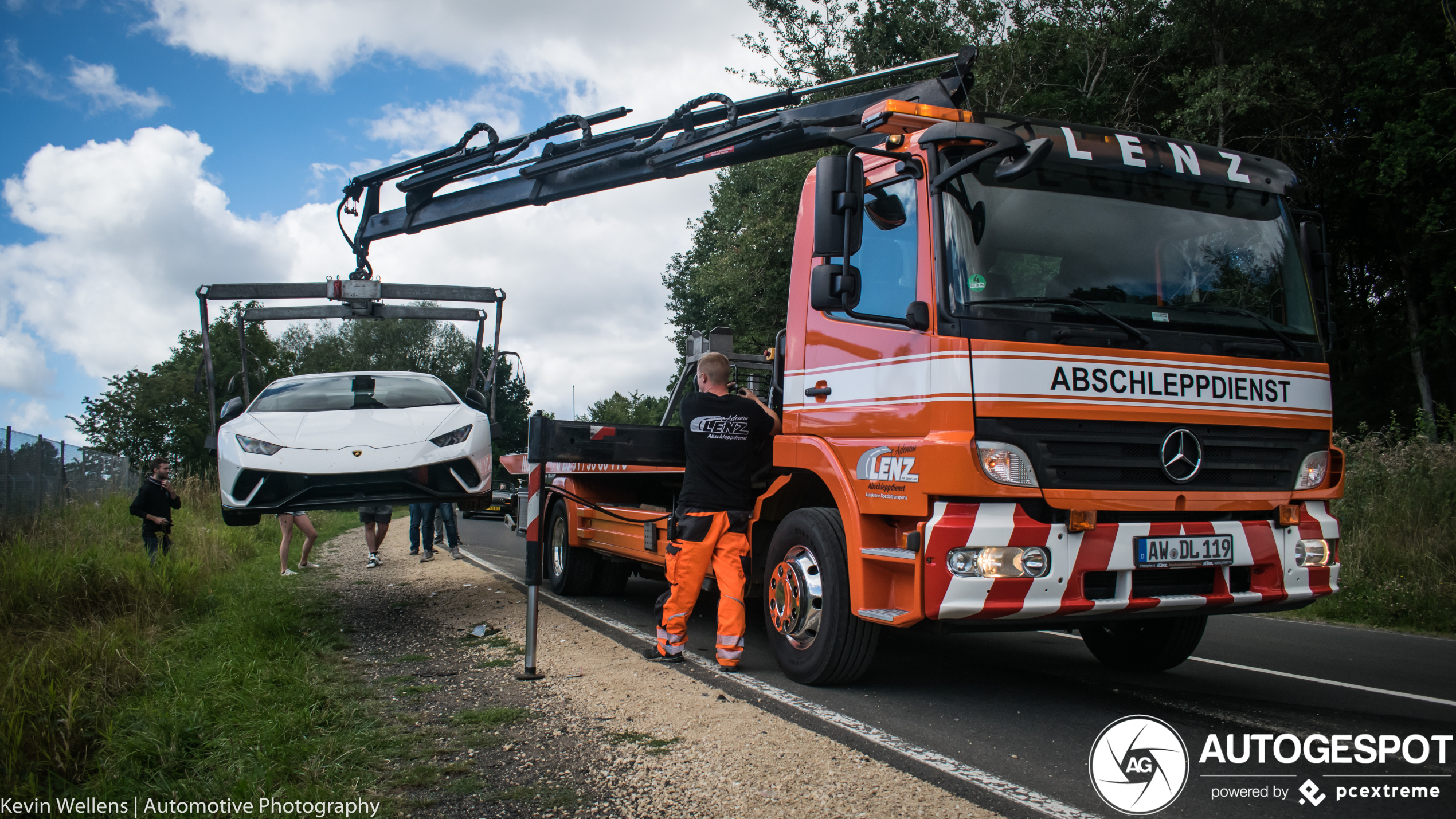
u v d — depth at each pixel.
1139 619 4.36
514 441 72.62
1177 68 24.31
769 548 5.36
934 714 4.38
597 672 5.26
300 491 6.94
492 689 4.93
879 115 4.57
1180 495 4.20
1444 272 21.78
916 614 4.07
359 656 5.90
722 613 5.39
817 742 3.86
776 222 23.67
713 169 6.76
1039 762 3.66
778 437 5.40
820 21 23.52
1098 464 4.09
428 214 8.20
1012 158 4.29
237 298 7.76
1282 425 4.47
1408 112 21.56
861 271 4.83
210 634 6.03
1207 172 4.80
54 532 10.55
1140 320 4.32
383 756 3.76
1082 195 4.49
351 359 62.66
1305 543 4.42
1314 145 23.91
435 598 8.48
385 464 7.02
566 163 7.29
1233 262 4.66
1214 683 5.20
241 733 3.96
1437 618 7.47
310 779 3.42
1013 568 3.94
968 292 4.12
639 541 7.18
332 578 10.06
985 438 3.98
